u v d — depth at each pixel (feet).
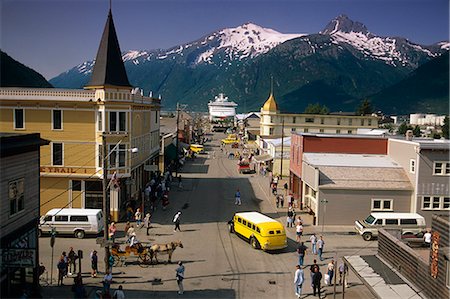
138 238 113.70
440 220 58.95
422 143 128.67
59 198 130.52
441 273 58.39
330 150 153.48
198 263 95.86
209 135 591.78
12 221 69.72
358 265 74.23
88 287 80.18
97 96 128.57
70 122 128.57
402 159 139.85
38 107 128.16
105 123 127.75
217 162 289.53
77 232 111.34
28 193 75.10
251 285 83.87
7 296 68.08
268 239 103.14
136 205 151.53
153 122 190.08
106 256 84.02
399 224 116.06
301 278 78.43
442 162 129.59
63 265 80.89
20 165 72.13
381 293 62.64
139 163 152.35
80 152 129.39
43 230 111.45
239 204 158.40
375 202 130.62
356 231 123.13
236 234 117.80
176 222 122.11
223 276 88.22
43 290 78.18
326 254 104.06
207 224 129.90
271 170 234.17
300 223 114.32
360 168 138.00
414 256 66.18
